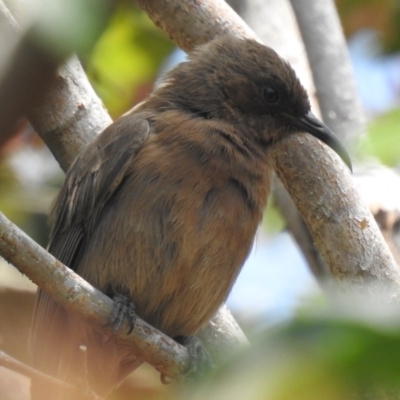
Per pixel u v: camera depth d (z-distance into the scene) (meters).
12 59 3.17
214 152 9.53
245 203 9.55
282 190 12.35
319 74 13.28
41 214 13.60
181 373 8.41
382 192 11.34
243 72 10.55
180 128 9.66
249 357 3.10
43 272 6.93
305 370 3.01
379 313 3.12
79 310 7.55
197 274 9.19
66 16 3.21
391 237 11.08
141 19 13.84
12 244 6.62
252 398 3.01
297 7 13.99
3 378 9.48
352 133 12.60
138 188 9.23
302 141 9.85
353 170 11.60
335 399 3.00
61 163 10.98
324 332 3.04
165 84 10.67
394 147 8.78
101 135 10.02
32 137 14.01
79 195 9.77
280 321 3.14
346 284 8.84
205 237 9.12
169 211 9.07
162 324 9.56
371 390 3.06
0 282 10.78
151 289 9.20
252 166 9.81
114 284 9.23
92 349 9.47
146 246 9.08
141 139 9.55
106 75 14.34
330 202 9.30
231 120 10.35
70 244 9.81
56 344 9.49
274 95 10.52
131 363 9.75
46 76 3.21
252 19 13.98
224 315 10.55
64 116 10.82
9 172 13.61
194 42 10.77
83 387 7.00
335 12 13.96
